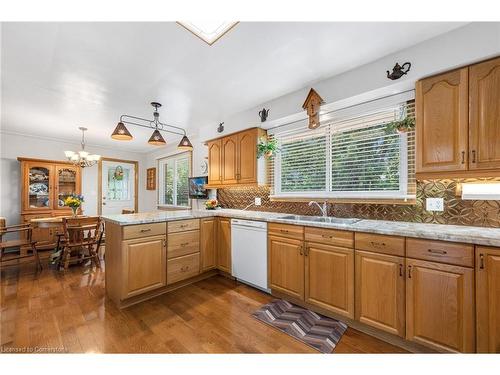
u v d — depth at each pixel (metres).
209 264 3.06
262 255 2.59
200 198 4.44
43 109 3.15
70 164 4.77
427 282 1.56
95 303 2.33
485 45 1.53
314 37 1.72
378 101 2.25
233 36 1.70
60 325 1.93
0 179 4.36
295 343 1.74
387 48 1.86
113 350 1.64
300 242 2.24
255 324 1.98
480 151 1.56
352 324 1.96
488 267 1.36
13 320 2.00
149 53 1.91
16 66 2.09
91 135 4.55
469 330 1.41
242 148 3.29
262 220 2.59
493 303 1.35
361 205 2.42
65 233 3.29
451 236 1.46
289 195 3.08
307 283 2.18
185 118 3.59
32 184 4.40
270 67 2.14
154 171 6.13
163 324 1.97
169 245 2.62
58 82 2.40
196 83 2.45
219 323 1.99
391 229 1.72
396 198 2.16
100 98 2.80
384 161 2.30
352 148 2.53
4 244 3.21
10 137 4.38
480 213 1.80
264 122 3.01
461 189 1.87
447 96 1.70
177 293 2.60
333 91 2.32
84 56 1.95
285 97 2.77
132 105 3.03
